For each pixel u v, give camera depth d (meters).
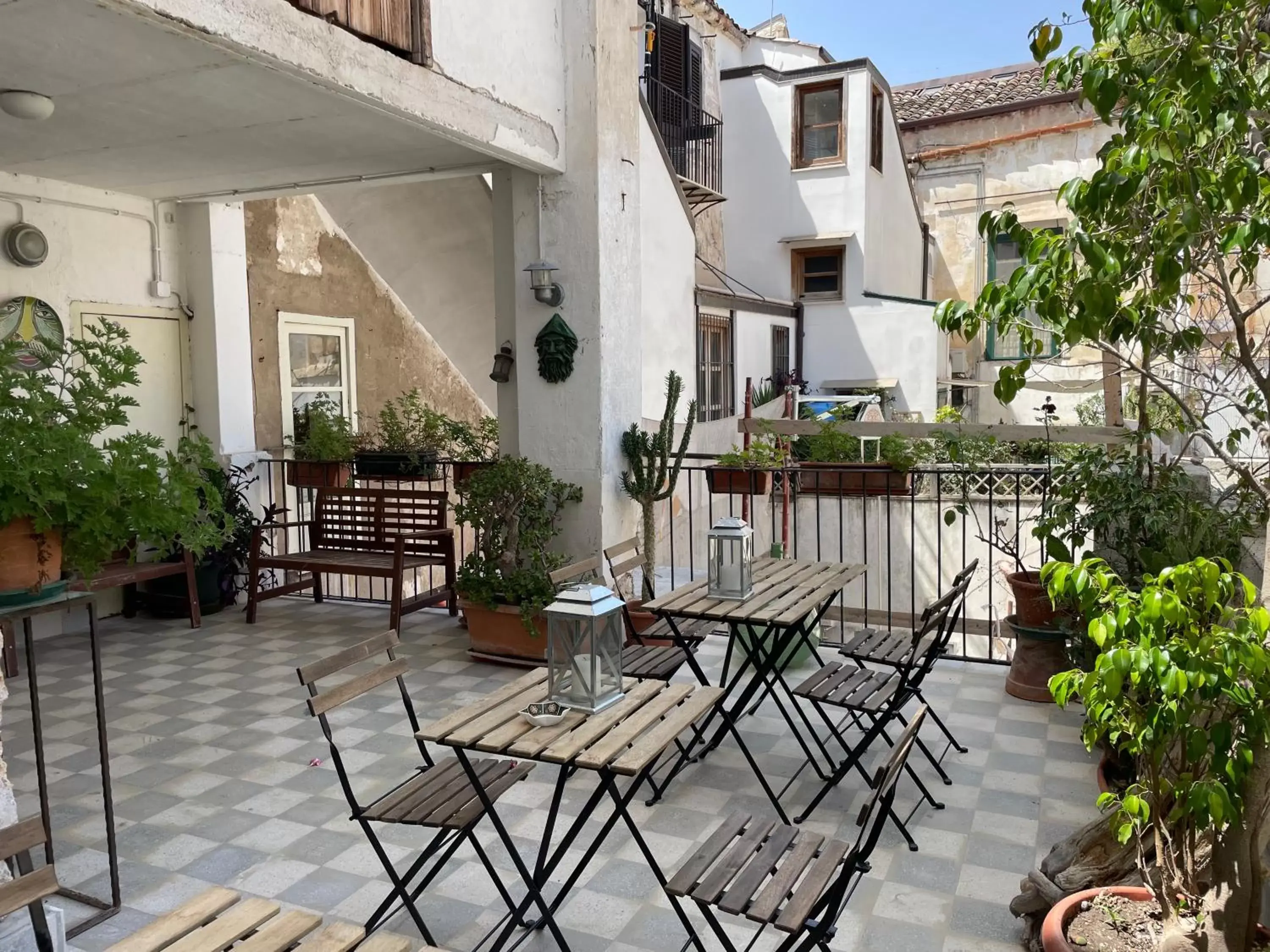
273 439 8.02
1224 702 2.43
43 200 6.30
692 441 10.35
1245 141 2.89
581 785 4.11
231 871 3.42
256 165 5.98
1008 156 15.58
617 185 6.11
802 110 14.14
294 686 5.49
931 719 4.86
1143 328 3.36
